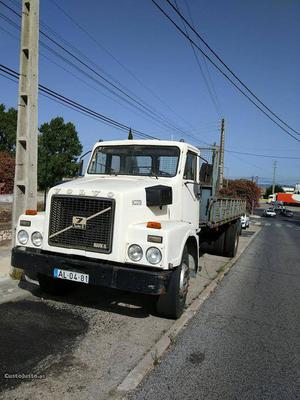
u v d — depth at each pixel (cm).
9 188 2322
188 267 634
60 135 4844
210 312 673
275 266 1234
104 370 431
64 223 557
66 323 557
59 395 376
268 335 579
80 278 541
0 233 1133
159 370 444
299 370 468
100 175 729
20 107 771
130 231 539
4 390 378
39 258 567
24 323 543
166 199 617
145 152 711
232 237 1261
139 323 579
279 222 5109
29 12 757
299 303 781
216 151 989
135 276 517
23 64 765
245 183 4531
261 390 415
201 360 477
